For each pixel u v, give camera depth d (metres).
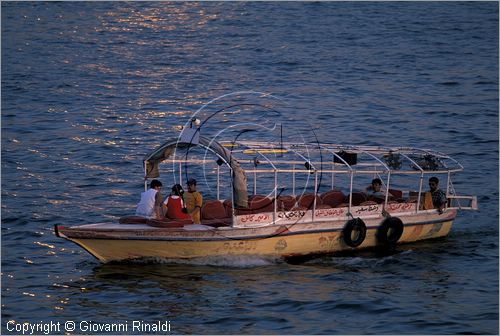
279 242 76.38
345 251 79.69
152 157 77.56
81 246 73.81
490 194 103.25
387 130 139.38
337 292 69.00
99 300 67.25
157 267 74.56
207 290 69.06
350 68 193.25
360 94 167.50
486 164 118.88
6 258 78.00
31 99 161.75
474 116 150.00
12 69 190.62
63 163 117.31
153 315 64.25
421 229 83.25
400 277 73.31
